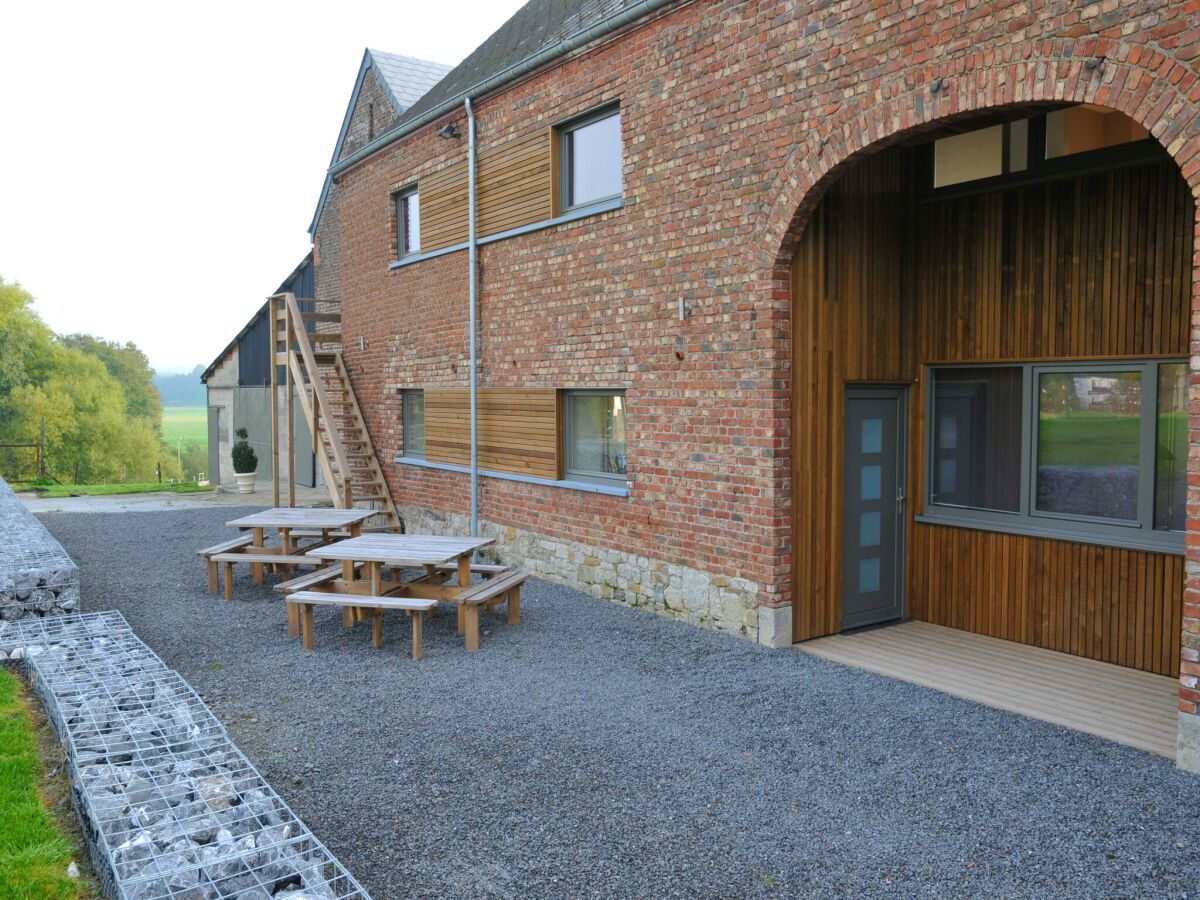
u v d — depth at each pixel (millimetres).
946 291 8078
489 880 3986
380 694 6477
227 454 24969
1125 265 6793
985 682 6652
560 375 10039
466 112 11383
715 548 8047
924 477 8438
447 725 5863
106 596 9617
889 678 6801
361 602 7285
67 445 55438
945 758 5316
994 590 7863
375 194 14148
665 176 8391
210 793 4180
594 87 9250
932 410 8367
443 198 12258
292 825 4152
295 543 11047
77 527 14328
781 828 4480
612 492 9234
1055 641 7434
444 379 12445
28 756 4965
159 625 8430
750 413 7586
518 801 4770
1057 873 4051
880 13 6391
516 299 10758
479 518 11789
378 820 4547
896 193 8156
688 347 8227
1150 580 6793
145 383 72625
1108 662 7082
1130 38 5043
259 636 8055
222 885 3449
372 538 8711
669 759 5320
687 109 8094
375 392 14492
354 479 14750
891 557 8461
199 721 5293
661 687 6617
